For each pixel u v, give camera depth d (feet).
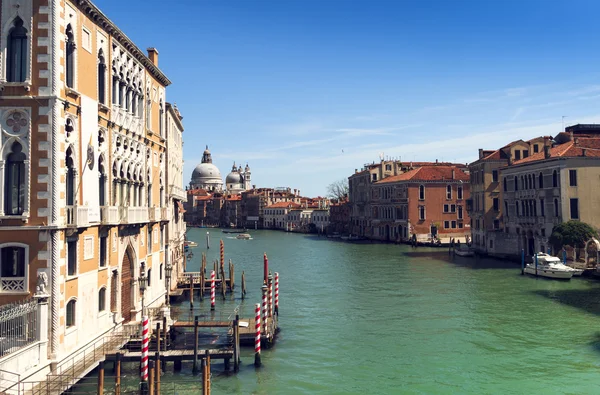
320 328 91.45
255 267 184.55
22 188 55.21
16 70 55.11
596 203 144.66
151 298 92.63
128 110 79.87
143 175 87.25
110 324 70.23
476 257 195.83
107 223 67.21
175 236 135.13
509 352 75.92
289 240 339.98
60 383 52.01
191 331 87.04
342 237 325.21
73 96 58.90
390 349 78.48
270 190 550.77
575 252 142.41
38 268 54.19
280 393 61.82
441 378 66.23
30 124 54.34
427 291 124.98
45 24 54.44
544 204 155.12
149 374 54.70
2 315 48.57
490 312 100.78
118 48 74.49
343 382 65.26
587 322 91.66
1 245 54.03
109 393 60.44
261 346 79.97
